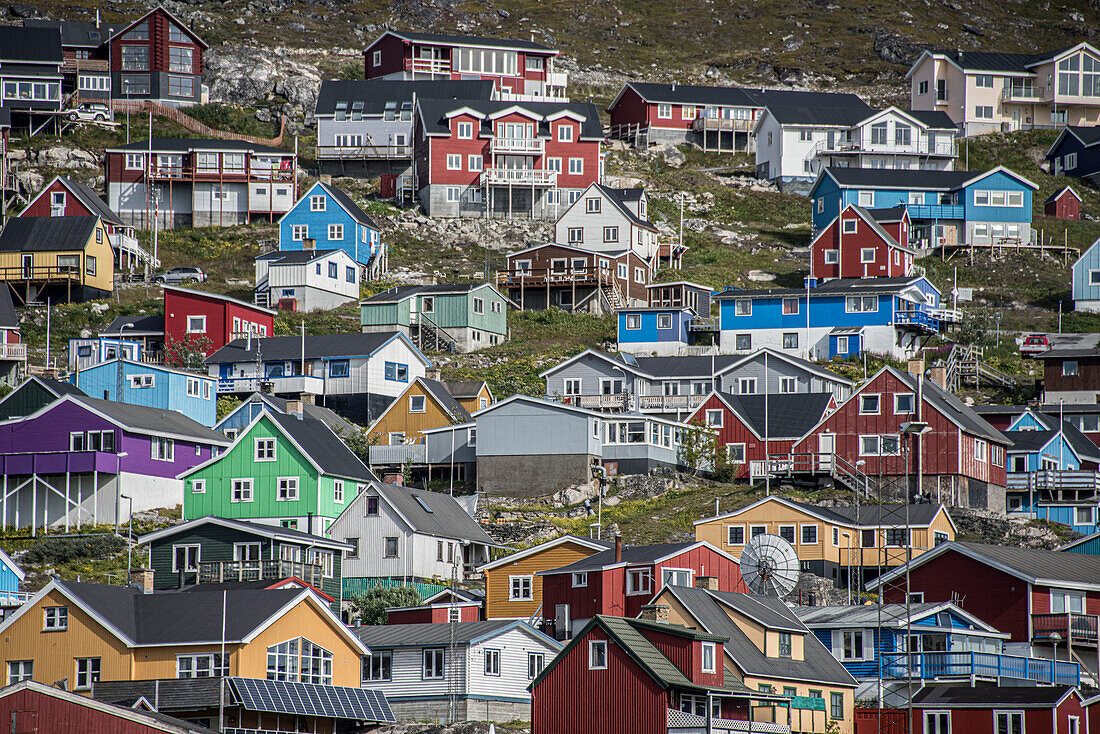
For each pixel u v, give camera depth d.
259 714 95.06
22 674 98.00
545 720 91.62
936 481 150.88
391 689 104.94
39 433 146.88
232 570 119.94
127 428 145.25
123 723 81.75
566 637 115.44
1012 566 113.38
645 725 88.50
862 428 155.25
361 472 150.00
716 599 100.56
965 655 102.94
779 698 93.75
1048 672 106.56
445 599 121.62
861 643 107.00
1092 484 154.38
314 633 101.00
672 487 155.62
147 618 99.25
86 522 142.62
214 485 145.12
